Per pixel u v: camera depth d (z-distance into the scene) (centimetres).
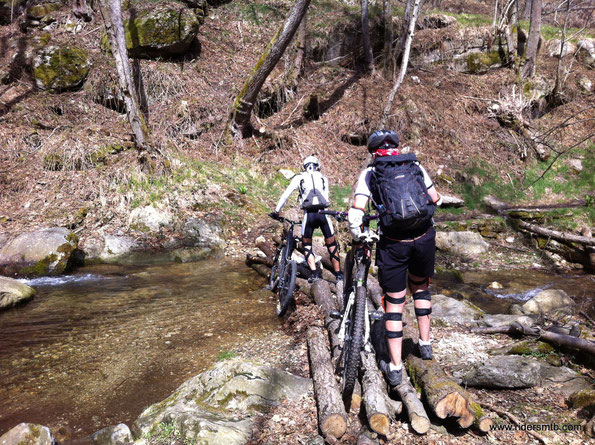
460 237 924
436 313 525
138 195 929
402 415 331
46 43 1262
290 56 1472
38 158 994
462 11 1945
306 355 437
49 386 400
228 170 1115
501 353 417
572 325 466
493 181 1191
